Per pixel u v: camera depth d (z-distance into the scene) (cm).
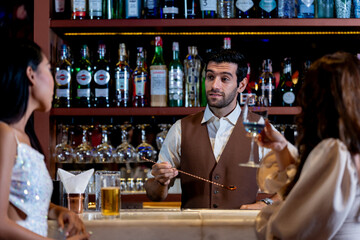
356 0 274
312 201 124
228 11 275
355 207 128
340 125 126
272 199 237
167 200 275
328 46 301
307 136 135
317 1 276
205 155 244
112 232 158
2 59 137
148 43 299
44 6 270
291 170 141
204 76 278
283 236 128
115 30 280
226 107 246
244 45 301
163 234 157
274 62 300
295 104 279
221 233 156
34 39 271
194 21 268
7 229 127
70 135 288
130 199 275
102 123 298
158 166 214
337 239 128
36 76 142
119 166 294
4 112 137
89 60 284
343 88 127
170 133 255
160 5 277
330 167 123
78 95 275
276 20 268
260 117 159
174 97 272
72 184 182
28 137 148
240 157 241
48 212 158
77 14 275
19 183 135
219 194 239
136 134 293
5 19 283
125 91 275
